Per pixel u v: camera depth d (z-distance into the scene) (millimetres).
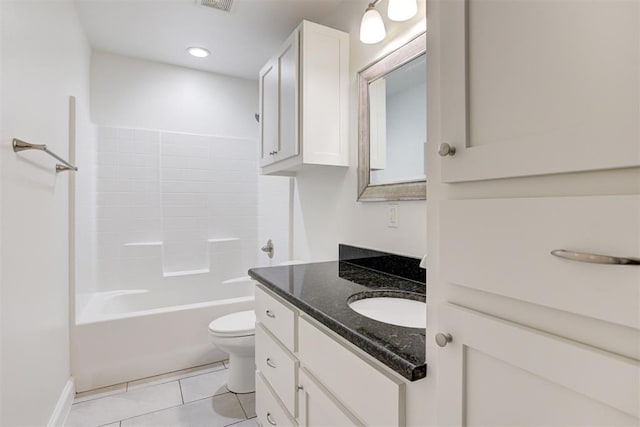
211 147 3156
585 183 408
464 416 566
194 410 1781
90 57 2621
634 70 354
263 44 2539
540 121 446
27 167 1247
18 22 1176
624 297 365
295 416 1165
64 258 1805
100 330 1986
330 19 2033
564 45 419
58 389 1641
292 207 2592
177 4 2021
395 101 1523
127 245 2787
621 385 370
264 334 1475
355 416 853
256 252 3365
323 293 1194
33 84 1329
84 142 2352
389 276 1500
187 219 3057
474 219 546
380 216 1635
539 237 449
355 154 1807
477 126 537
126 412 1755
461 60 558
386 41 1582
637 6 352
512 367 488
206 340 2268
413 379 650
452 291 604
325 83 1768
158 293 2875
